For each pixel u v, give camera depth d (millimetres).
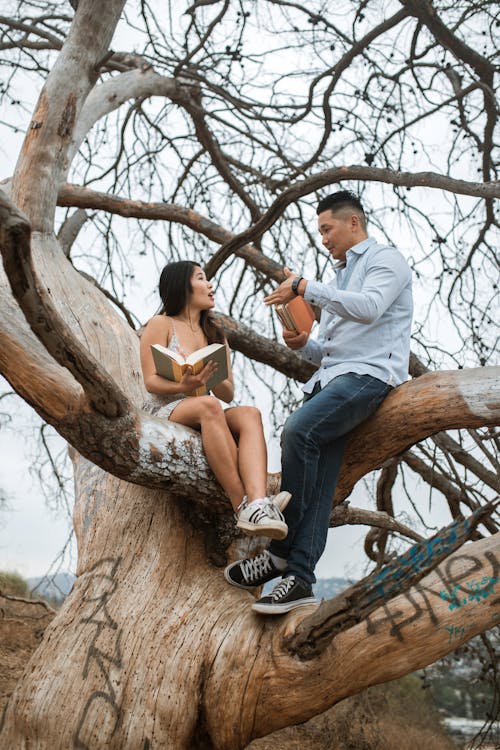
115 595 4070
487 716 7078
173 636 3861
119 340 5504
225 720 3691
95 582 4184
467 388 4020
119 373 5285
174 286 4223
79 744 3584
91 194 7484
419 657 3516
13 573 11625
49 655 3857
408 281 3963
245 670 3654
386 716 10672
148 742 3633
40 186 5805
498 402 3980
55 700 3668
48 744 3605
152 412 4094
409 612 3523
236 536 4273
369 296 3754
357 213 4156
